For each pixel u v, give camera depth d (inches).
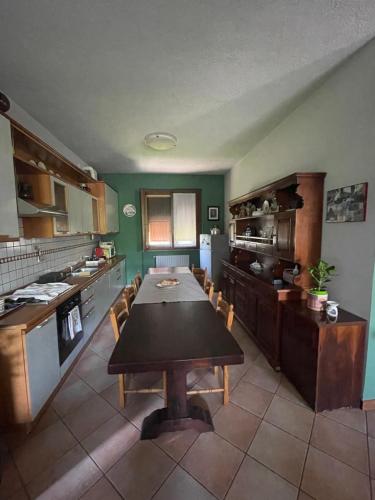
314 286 86.9
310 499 48.1
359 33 58.9
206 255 195.5
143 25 55.1
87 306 110.5
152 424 63.5
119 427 66.4
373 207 64.4
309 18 53.9
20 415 64.2
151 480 52.3
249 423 66.8
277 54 65.9
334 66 72.0
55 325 78.5
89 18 52.9
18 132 72.7
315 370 69.0
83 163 161.3
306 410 71.4
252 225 148.2
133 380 86.8
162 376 88.7
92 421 68.6
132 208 207.0
